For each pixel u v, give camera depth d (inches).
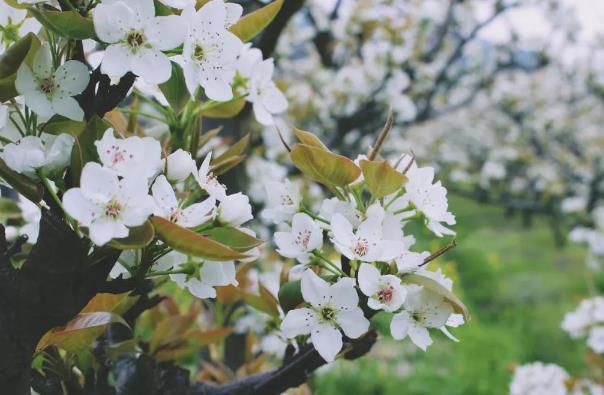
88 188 12.4
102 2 13.4
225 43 14.4
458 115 186.9
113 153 12.9
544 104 169.3
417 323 15.6
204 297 15.5
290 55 80.9
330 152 15.9
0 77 13.6
